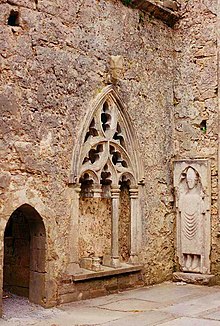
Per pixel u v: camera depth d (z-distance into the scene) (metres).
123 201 9.52
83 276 8.18
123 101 9.23
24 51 7.59
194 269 9.95
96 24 8.77
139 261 9.41
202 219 9.91
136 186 9.45
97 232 9.03
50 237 7.80
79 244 8.67
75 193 8.23
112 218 9.07
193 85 10.34
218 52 10.13
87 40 8.59
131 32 9.51
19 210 7.84
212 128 10.12
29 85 7.63
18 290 8.31
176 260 10.17
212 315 7.30
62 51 8.14
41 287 7.75
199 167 9.99
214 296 8.67
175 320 7.02
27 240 8.23
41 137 7.75
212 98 10.16
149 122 9.83
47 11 7.94
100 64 8.81
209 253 9.85
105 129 9.06
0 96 7.25
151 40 9.98
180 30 10.52
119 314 7.35
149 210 9.70
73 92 8.29
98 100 8.67
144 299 8.38
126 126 9.36
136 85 9.55
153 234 9.75
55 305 7.82
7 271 8.48
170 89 10.41
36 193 7.64
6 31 7.39
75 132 8.29
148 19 9.92
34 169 7.63
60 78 8.09
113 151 9.12
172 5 10.37
